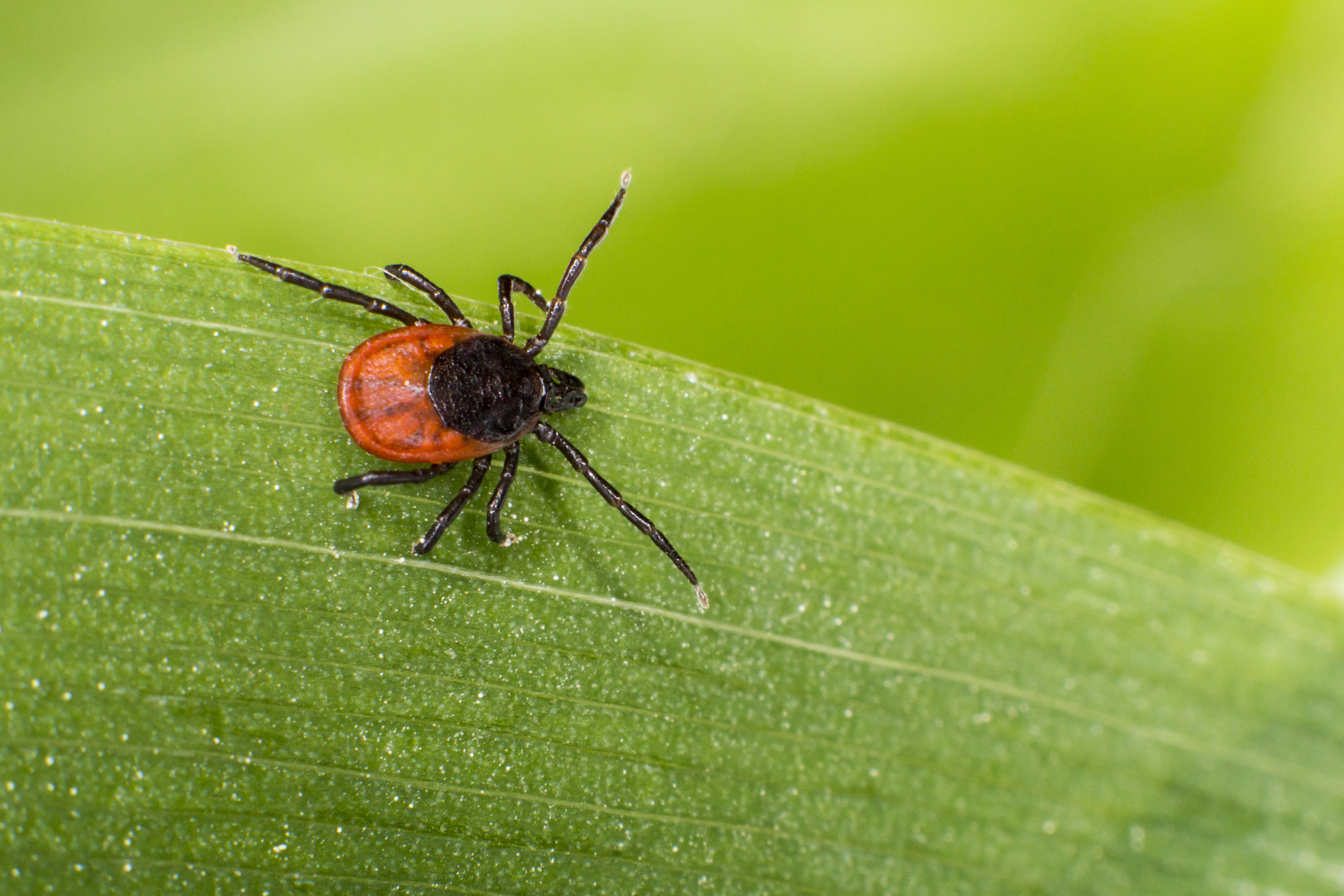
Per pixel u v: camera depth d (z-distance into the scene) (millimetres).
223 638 68
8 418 67
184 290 68
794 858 69
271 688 68
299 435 69
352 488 68
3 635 67
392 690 68
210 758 67
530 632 69
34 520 67
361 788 68
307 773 68
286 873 67
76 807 67
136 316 68
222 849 67
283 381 69
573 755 69
